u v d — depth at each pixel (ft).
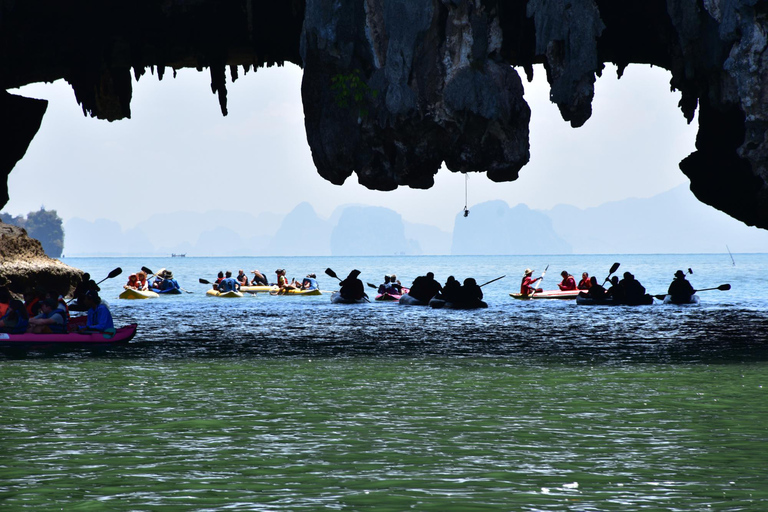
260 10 228.84
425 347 127.54
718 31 198.70
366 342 135.64
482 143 207.00
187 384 90.27
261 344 131.85
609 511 45.06
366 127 203.92
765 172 200.95
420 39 198.18
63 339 128.77
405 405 77.00
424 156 208.54
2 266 223.30
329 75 205.67
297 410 74.33
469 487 49.62
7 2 215.92
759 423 68.39
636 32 237.86
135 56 245.04
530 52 224.33
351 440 62.13
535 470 53.57
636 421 69.31
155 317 192.03
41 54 241.14
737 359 112.16
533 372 100.07
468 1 199.52
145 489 49.19
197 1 225.35
